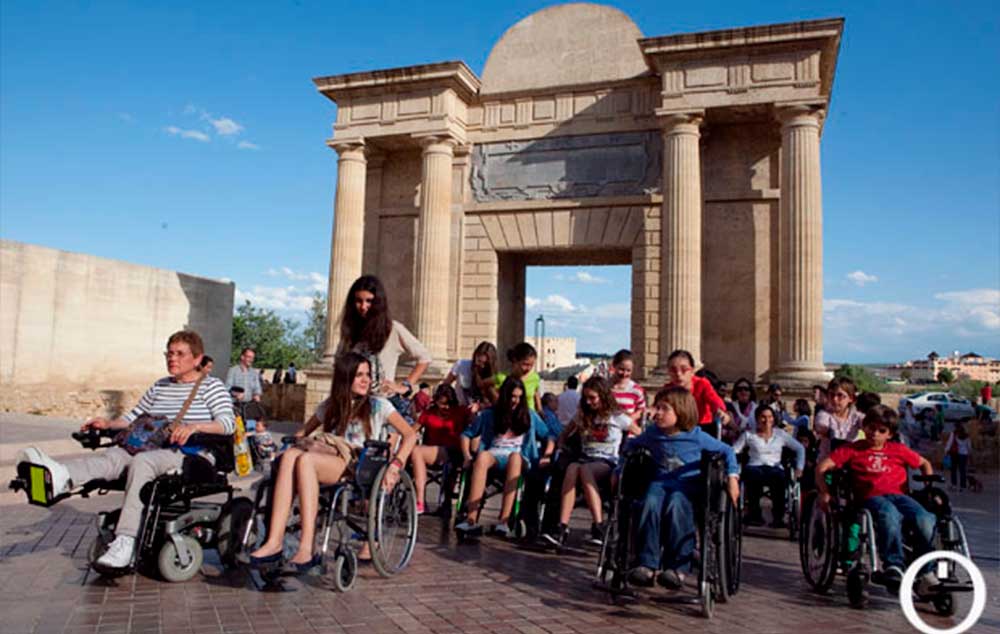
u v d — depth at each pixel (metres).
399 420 7.37
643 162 22.03
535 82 23.58
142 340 31.58
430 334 22.52
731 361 20.94
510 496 9.30
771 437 11.70
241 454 7.76
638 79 22.25
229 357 36.31
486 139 23.84
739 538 7.41
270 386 30.69
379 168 25.30
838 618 6.57
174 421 7.13
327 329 23.58
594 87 22.81
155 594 6.33
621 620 6.15
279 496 6.55
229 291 36.31
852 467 7.60
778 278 20.78
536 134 23.27
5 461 12.78
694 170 20.61
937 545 7.05
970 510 15.23
